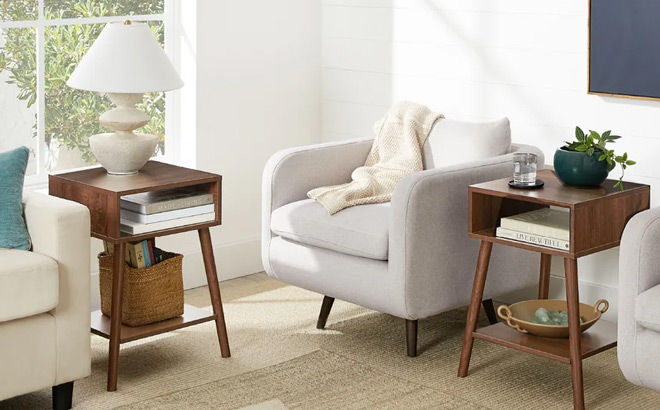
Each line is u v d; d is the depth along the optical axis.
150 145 3.94
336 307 4.73
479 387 3.81
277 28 5.20
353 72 5.30
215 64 4.99
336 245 4.07
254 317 4.59
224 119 5.07
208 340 4.29
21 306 3.32
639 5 4.16
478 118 4.82
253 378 3.88
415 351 4.10
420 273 3.91
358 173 4.40
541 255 4.38
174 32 4.96
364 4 5.18
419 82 5.02
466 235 4.04
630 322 3.26
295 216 4.23
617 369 4.02
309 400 3.68
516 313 3.99
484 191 3.75
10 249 3.46
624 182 3.84
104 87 3.75
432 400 3.69
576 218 3.50
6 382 3.36
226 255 5.20
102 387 3.77
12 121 4.52
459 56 4.84
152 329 3.88
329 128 5.48
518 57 4.63
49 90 4.63
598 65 4.32
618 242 3.70
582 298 4.60
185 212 3.90
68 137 4.73
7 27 4.42
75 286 3.50
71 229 3.46
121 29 3.82
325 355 4.12
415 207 3.84
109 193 3.66
